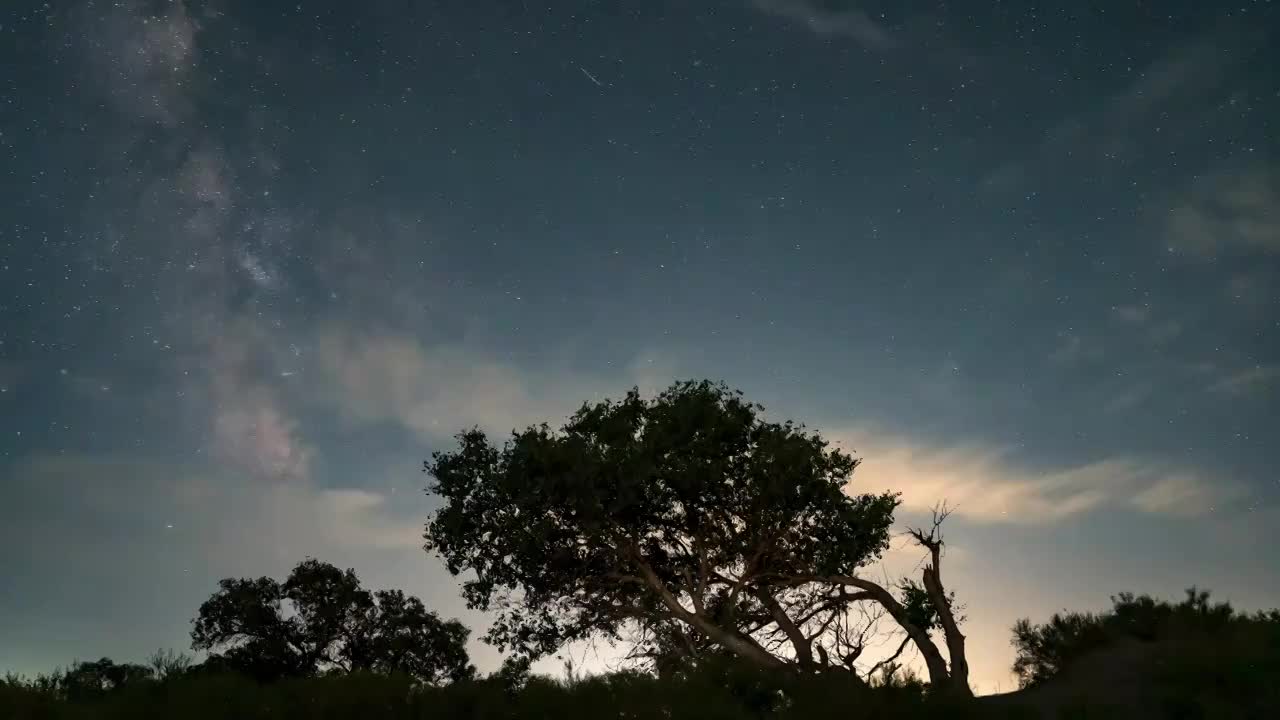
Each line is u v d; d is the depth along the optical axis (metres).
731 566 22.64
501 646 22.31
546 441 21.66
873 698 14.19
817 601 22.36
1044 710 14.05
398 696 15.84
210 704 15.02
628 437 22.22
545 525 21.12
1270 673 12.87
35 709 14.20
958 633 19.52
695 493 21.33
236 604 36.03
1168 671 13.94
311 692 15.83
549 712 15.03
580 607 22.67
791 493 21.03
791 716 14.05
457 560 22.61
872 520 21.42
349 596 37.00
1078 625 17.97
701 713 14.02
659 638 21.42
